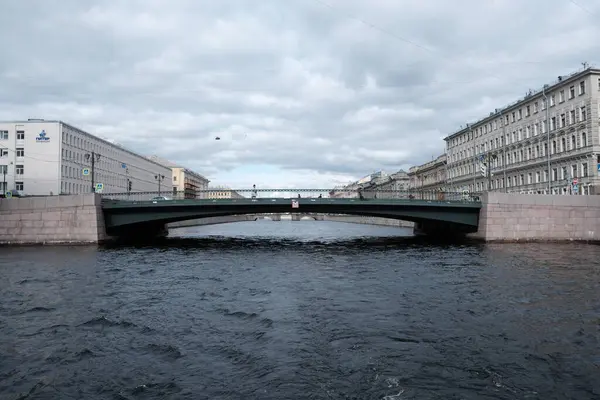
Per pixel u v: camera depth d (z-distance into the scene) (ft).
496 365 33.04
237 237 196.65
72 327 43.68
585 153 193.77
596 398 27.66
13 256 106.52
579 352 35.86
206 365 32.99
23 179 266.98
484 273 77.41
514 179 252.01
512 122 255.29
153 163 445.37
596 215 141.18
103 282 69.77
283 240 173.78
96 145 318.04
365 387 29.04
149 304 53.72
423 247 132.46
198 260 101.96
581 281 68.49
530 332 41.29
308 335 40.22
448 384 29.60
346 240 171.94
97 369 32.50
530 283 66.90
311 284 67.62
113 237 149.69
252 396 27.76
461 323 44.37
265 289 63.52
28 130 267.18
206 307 51.88
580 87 199.41
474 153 302.04
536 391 28.60
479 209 145.48
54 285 67.10
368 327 42.86
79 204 136.77
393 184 451.94
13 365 33.40
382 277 74.02
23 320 46.50
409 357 34.53
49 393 28.55
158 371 31.99
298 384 29.45
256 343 37.99
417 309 50.34
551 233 140.46
